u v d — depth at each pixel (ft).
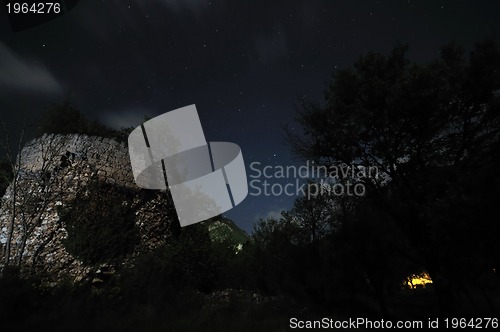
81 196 63.16
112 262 59.00
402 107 37.35
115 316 37.37
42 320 32.48
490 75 34.73
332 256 51.21
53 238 59.16
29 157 67.56
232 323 37.04
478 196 28.12
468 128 36.45
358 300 61.36
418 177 36.70
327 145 43.98
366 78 42.39
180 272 60.64
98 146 69.82
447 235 30.12
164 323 36.17
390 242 42.42
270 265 61.26
